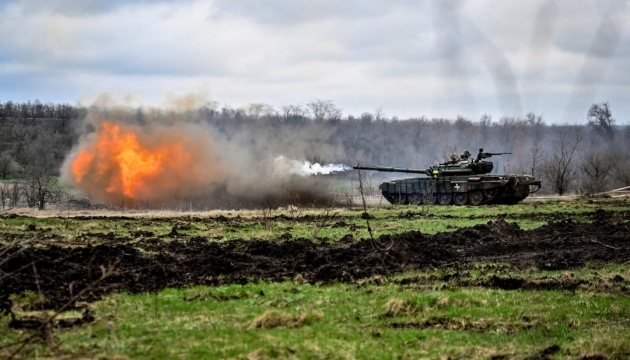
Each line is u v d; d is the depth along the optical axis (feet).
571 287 68.64
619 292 67.05
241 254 82.12
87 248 77.36
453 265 79.82
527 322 56.29
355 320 55.52
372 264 77.46
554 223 120.78
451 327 54.75
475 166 187.11
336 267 75.36
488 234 105.09
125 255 75.72
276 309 57.31
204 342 47.65
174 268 72.08
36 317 52.39
